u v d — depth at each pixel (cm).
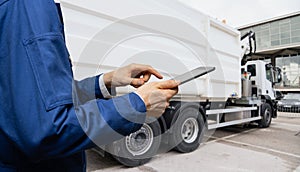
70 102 53
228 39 399
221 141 435
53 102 50
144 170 270
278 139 462
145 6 239
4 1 58
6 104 53
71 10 180
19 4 56
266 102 634
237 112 471
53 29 57
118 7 214
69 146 52
